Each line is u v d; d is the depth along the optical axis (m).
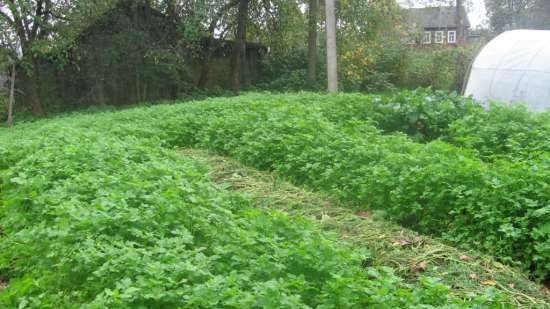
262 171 8.70
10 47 18.89
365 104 11.57
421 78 27.31
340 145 7.98
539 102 13.55
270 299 3.55
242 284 3.91
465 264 5.38
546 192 5.79
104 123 13.16
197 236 5.15
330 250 4.33
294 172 8.16
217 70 25.33
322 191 7.52
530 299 4.90
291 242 4.62
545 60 13.77
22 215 6.08
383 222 6.43
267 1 24.23
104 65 21.70
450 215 6.30
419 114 10.77
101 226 4.81
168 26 22.64
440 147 7.58
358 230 6.18
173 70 22.03
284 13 24.38
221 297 3.63
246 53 26.02
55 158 7.52
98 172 6.54
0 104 19.83
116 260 4.15
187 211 5.24
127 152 8.11
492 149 8.87
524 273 5.43
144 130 11.31
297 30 25.09
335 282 3.85
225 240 4.86
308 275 4.16
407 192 6.54
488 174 6.20
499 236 5.75
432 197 6.36
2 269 5.76
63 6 19.52
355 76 25.31
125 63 22.14
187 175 6.80
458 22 34.47
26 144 9.17
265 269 4.08
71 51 21.67
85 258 4.29
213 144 10.32
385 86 26.16
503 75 14.30
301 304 3.56
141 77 22.86
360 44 24.77
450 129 10.13
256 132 9.38
